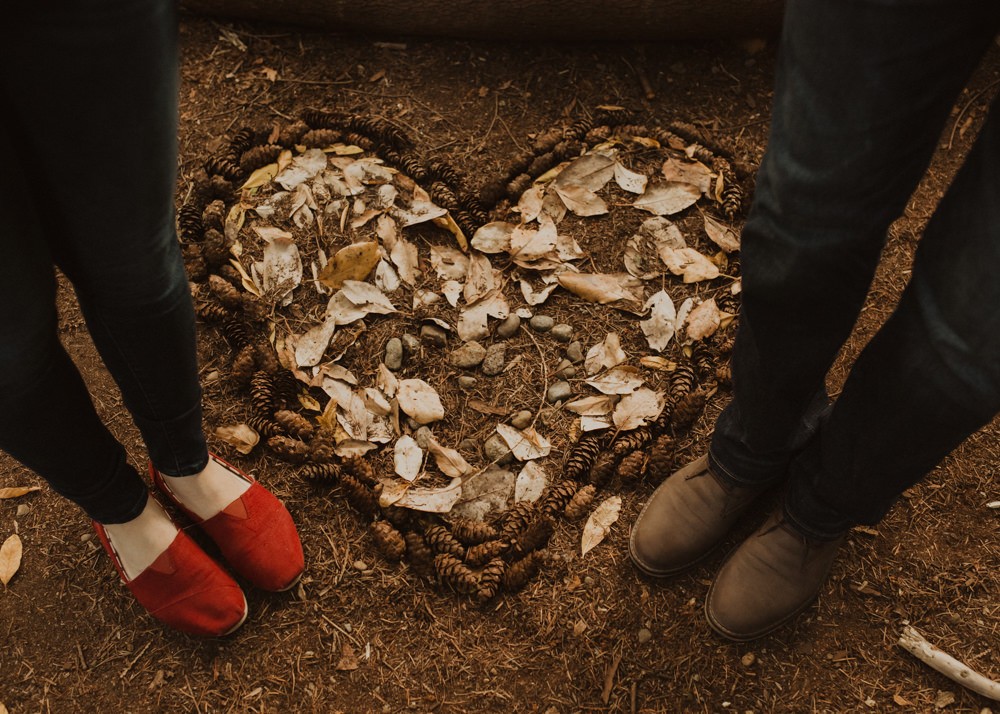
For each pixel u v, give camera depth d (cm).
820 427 108
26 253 79
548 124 148
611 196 141
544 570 118
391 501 120
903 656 115
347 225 137
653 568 117
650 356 131
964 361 84
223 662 113
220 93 148
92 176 77
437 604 117
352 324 131
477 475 123
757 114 150
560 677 113
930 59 74
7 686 112
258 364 127
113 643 114
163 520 111
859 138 77
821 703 112
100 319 90
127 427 125
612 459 123
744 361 97
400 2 147
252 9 150
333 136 142
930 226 85
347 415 125
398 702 112
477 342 131
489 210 140
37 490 121
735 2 146
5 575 117
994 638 115
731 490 113
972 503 123
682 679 113
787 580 112
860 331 133
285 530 116
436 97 149
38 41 70
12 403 86
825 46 76
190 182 140
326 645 114
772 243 85
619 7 146
